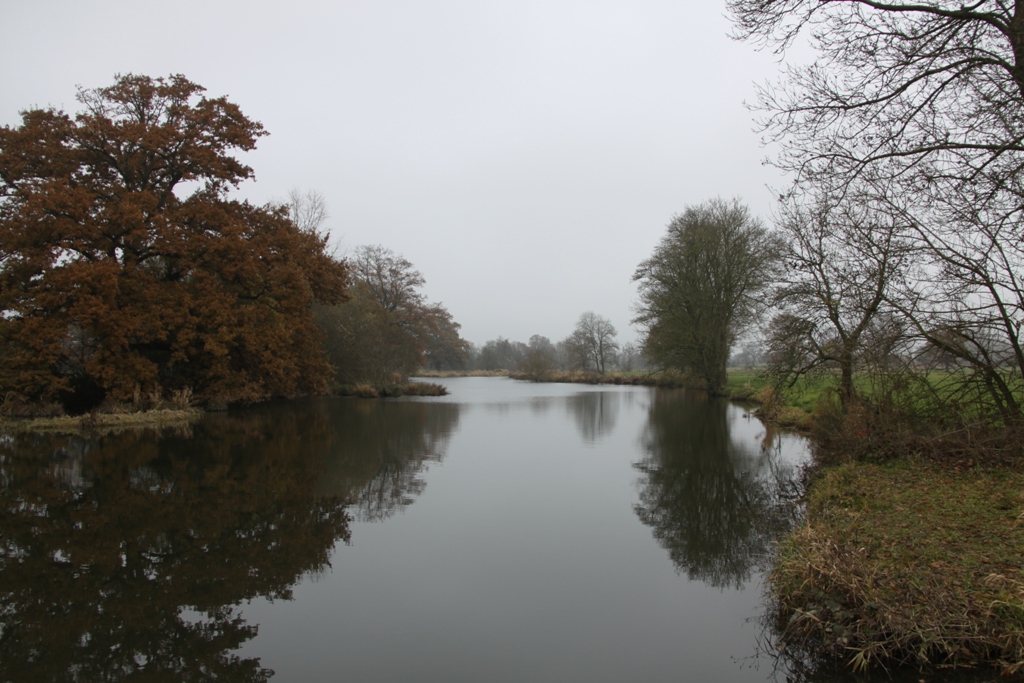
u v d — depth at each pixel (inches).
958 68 320.5
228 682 170.7
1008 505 263.7
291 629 204.4
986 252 350.6
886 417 402.9
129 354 766.5
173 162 855.7
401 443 601.6
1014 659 162.9
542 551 283.0
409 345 1720.0
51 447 548.1
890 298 422.9
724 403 1145.4
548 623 210.2
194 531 306.8
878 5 313.9
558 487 410.0
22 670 177.8
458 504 365.1
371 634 201.0
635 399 1280.8
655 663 182.2
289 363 915.4
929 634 169.6
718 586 243.0
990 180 315.0
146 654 187.5
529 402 1190.3
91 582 242.4
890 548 225.5
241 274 849.5
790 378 589.6
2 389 708.7
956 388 390.9
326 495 382.0
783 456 536.1
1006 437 337.1
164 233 773.3
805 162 366.3
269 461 493.0
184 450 538.9
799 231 540.4
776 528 320.8
